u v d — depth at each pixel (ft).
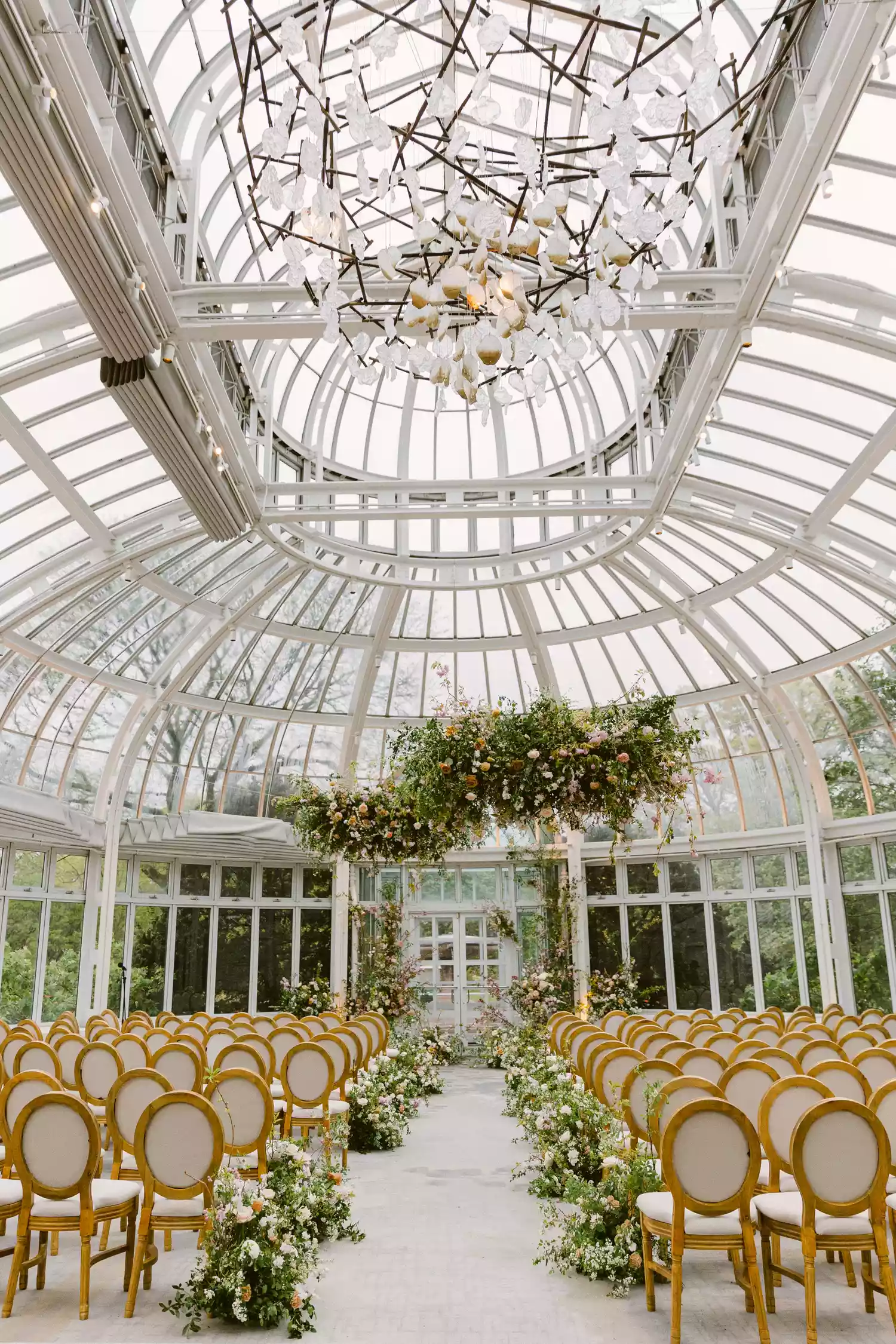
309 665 54.44
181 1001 54.24
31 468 31.91
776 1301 16.22
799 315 25.25
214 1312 15.20
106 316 22.18
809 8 18.75
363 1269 17.94
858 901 47.80
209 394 27.91
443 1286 16.99
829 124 19.11
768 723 49.39
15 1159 15.40
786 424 33.32
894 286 24.94
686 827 54.08
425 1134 32.68
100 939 47.16
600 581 50.31
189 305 23.58
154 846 51.24
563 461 45.44
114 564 38.01
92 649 44.75
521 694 57.00
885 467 32.89
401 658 56.59
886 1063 21.54
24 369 26.43
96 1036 27.27
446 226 15.44
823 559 37.65
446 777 29.99
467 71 27.04
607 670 54.60
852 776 48.24
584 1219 18.30
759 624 47.26
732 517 38.06
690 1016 33.53
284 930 57.26
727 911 52.90
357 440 45.03
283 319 23.73
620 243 14.28
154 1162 15.65
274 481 41.57
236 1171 18.69
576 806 29.73
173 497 37.29
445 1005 56.24
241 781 55.77
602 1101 21.98
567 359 16.12
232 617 47.26
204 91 23.56
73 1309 15.61
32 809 40.83
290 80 24.57
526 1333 14.92
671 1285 15.53
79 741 48.39
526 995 50.98
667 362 35.83
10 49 15.48
